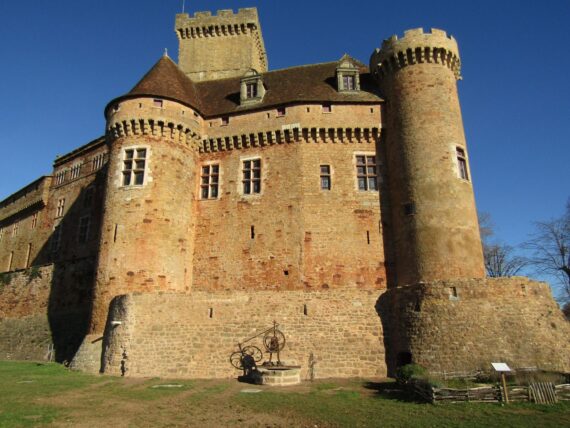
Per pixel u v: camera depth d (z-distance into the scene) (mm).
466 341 18547
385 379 19094
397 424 11078
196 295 21875
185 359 20625
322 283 24641
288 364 20156
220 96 31078
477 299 19203
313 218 25781
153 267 24219
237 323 21234
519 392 13492
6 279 35875
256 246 26016
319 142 27219
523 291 19156
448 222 22812
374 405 13375
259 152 27812
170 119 26750
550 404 12906
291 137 27188
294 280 24859
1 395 14789
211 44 39781
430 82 25469
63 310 30578
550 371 16484
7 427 10641
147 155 25938
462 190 23625
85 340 22922
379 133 27062
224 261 26250
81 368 21734
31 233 43500
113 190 25656
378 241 25172
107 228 25062
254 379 18578
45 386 16859
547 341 18266
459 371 17938
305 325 20984
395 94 26406
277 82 30891
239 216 26875
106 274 23984
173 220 25703
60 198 41406
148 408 13148
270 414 12297
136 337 20984
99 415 12180
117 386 17203
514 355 17875
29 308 33094
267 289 25062
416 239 23125
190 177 27516
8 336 32656
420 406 13117
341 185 26297
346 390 16188
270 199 26688
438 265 22203
